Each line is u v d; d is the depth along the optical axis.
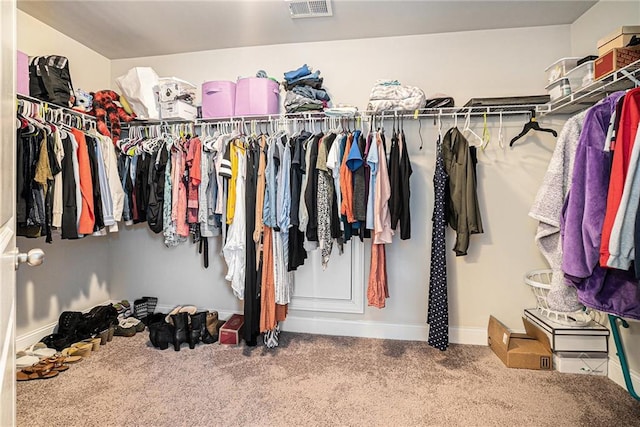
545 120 2.42
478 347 2.44
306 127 2.68
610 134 1.42
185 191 2.46
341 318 2.68
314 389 1.89
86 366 2.15
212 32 2.56
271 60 2.78
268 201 2.27
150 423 1.60
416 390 1.88
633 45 1.59
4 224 0.71
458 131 2.29
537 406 1.73
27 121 1.91
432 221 2.50
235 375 2.04
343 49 2.68
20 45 2.29
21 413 1.67
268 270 2.33
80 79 2.74
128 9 2.25
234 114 2.55
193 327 2.45
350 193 2.16
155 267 3.02
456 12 2.26
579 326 2.07
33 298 2.41
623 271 1.45
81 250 2.81
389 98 2.29
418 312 2.58
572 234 1.56
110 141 2.45
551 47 2.43
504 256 2.49
